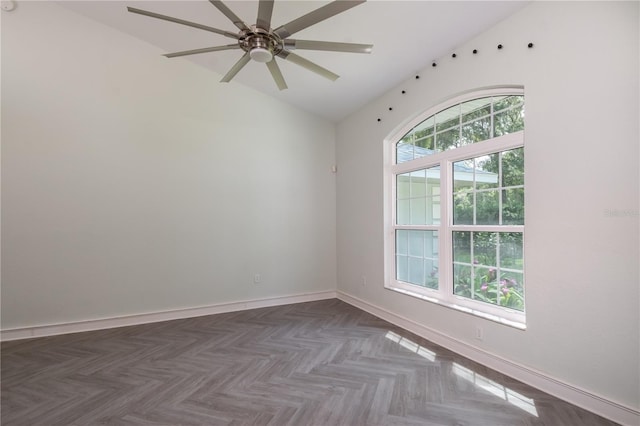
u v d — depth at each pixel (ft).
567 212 6.98
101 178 12.41
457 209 10.39
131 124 12.90
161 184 13.38
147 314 13.01
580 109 6.73
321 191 16.89
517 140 8.33
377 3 8.32
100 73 12.42
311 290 16.56
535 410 6.70
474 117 9.73
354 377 8.27
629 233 6.03
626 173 6.06
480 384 7.81
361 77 12.21
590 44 6.56
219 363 9.17
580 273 6.75
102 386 7.92
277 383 8.01
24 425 6.45
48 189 11.68
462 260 10.16
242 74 13.92
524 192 7.93
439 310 10.41
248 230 15.07
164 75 13.51
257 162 15.34
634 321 5.97
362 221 14.79
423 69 11.12
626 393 6.07
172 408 6.98
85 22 12.19
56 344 10.69
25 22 11.42
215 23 11.12
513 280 8.58
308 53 10.87
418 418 6.55
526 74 7.79
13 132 11.26
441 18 8.55
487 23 8.54
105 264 12.42
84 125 12.17
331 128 17.24
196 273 13.97
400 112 12.26
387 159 13.33
